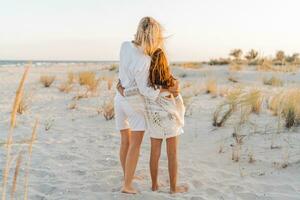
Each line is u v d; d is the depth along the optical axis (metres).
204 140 6.00
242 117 6.50
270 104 7.81
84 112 8.70
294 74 17.20
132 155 3.88
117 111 4.04
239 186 4.12
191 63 24.23
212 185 4.19
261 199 3.82
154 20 3.68
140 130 3.83
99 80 14.23
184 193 3.96
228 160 5.03
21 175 4.51
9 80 17.34
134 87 3.73
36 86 14.01
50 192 3.99
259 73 17.56
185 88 13.03
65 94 11.65
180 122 3.87
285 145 5.33
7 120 7.65
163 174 4.57
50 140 6.19
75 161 5.07
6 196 3.83
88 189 4.07
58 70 28.02
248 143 5.57
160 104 3.75
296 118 6.19
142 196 3.80
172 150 3.91
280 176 4.41
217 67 21.97
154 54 3.65
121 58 3.78
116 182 4.29
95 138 6.38
